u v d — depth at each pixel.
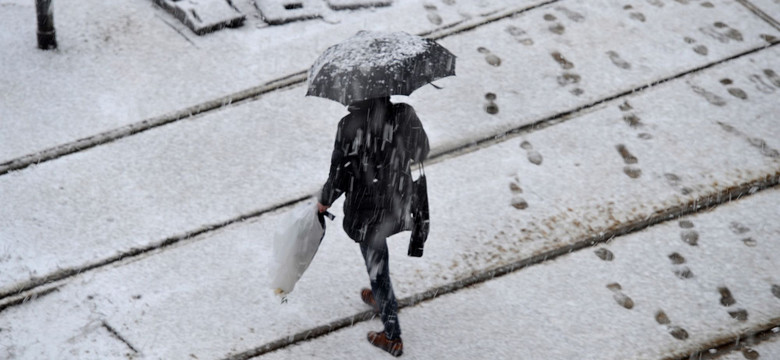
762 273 11.70
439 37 15.12
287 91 13.98
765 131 13.82
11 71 13.86
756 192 12.84
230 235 11.77
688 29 15.68
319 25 15.22
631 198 12.62
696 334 10.86
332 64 9.24
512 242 11.92
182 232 11.74
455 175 12.84
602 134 13.61
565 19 15.73
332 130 13.47
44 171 12.41
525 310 11.07
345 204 9.69
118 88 13.77
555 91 14.31
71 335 10.38
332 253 11.65
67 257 11.28
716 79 14.69
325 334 10.66
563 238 12.02
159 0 15.29
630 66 14.84
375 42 9.41
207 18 14.84
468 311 11.02
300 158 12.95
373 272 9.91
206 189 12.36
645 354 10.61
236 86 13.98
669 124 13.83
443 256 11.66
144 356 10.23
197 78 14.05
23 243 11.39
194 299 10.92
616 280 11.50
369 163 9.31
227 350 10.38
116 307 10.75
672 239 12.09
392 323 10.20
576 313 11.05
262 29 15.06
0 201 11.91
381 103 9.30
